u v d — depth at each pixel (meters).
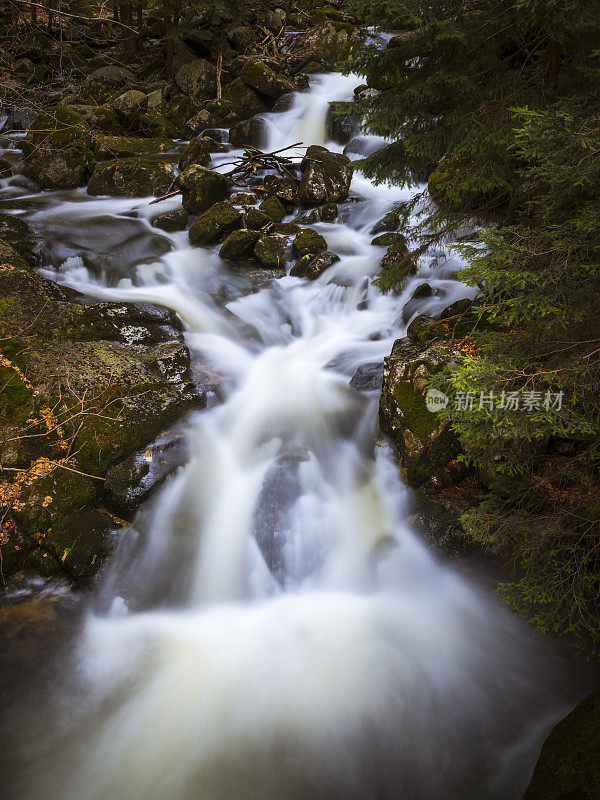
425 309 7.78
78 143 12.12
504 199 6.84
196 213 10.56
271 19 20.52
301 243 9.38
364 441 6.12
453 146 6.18
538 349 3.82
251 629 4.58
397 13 5.61
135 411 5.83
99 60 18.36
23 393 5.61
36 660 4.18
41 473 5.16
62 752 3.65
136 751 3.67
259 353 7.67
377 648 4.38
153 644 4.41
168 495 5.40
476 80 6.40
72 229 9.64
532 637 4.36
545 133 3.70
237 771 3.59
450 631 4.49
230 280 9.01
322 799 3.46
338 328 8.27
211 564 5.04
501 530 4.20
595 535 3.87
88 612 4.58
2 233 8.93
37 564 4.85
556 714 3.88
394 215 7.79
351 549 5.19
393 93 6.46
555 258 3.75
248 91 15.82
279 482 5.57
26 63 16.69
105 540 4.94
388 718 3.89
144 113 15.48
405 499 5.41
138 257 9.21
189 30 17.81
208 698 4.01
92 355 6.29
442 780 3.56
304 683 4.12
